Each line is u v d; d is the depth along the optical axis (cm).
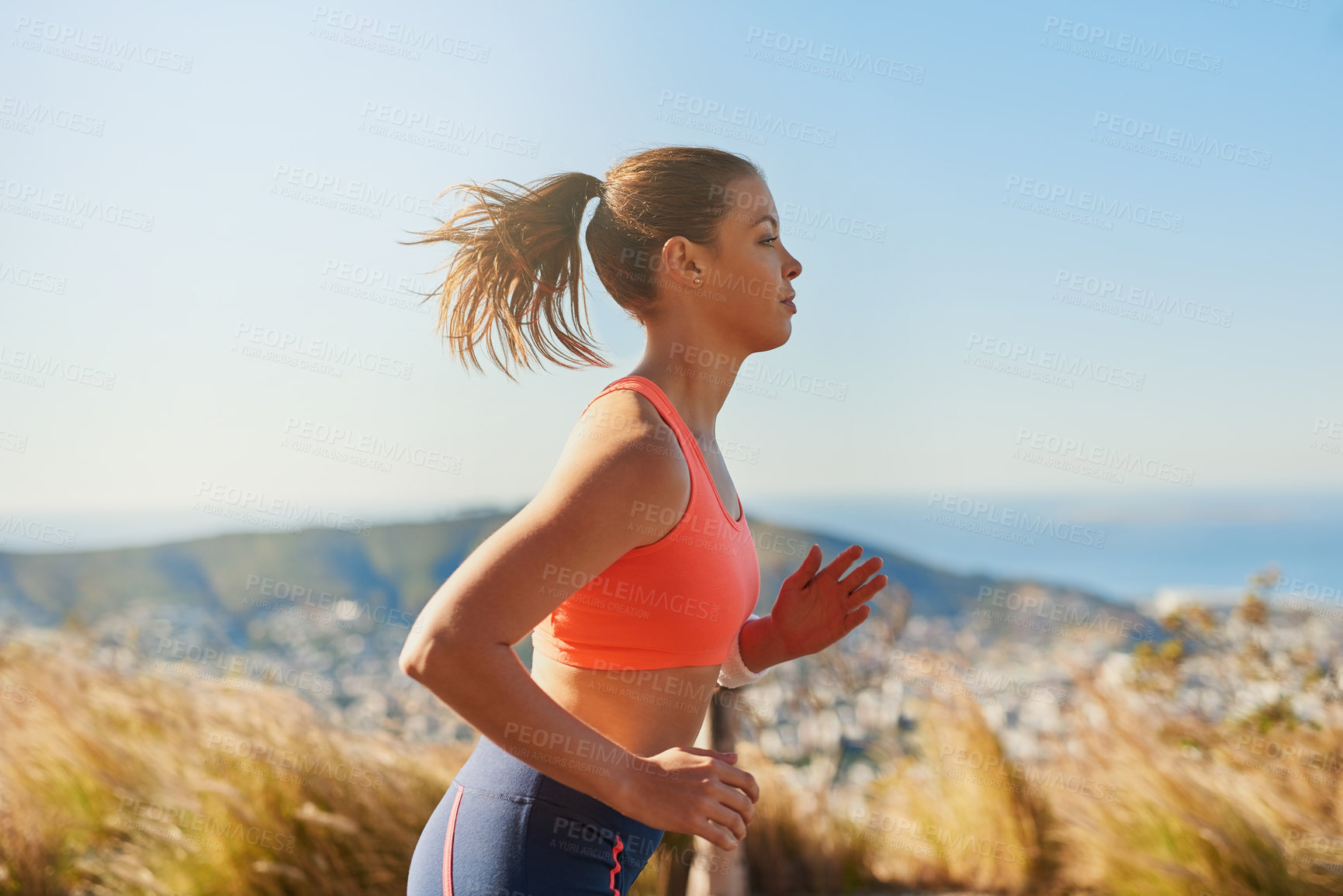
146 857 327
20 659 382
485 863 113
